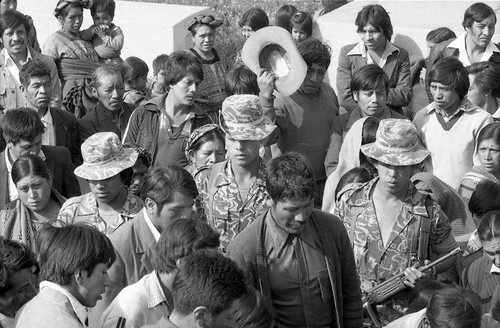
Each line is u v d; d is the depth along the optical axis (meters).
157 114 9.91
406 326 6.18
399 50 12.16
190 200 6.96
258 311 5.72
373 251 7.55
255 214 7.83
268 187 6.50
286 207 6.44
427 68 12.48
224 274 5.09
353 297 6.94
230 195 7.86
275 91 10.23
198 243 6.03
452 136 9.63
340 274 6.79
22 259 6.36
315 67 10.11
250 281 6.51
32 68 10.16
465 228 8.34
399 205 7.52
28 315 5.72
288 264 6.66
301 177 6.39
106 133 7.97
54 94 11.69
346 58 12.24
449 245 7.60
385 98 9.77
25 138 8.79
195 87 9.80
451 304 5.59
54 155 9.30
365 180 7.95
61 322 5.64
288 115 10.13
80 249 5.73
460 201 8.41
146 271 7.02
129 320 6.12
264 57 9.77
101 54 12.95
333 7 16.55
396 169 7.38
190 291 5.04
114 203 7.85
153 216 6.97
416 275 7.32
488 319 6.66
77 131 10.67
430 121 9.77
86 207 7.86
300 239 6.68
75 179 9.47
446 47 12.30
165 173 6.94
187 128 9.85
